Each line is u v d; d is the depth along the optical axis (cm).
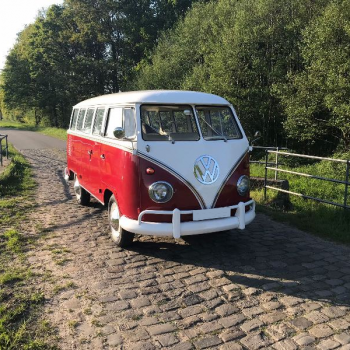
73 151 882
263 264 518
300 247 587
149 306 405
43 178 1290
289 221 722
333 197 957
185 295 429
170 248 582
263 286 450
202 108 561
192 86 2220
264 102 1961
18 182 1162
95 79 4547
